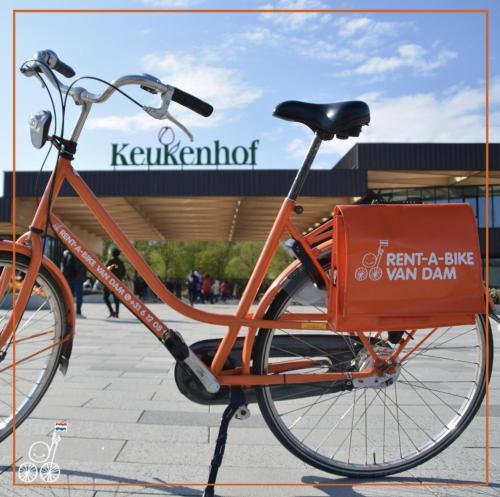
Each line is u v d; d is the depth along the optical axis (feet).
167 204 99.45
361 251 8.50
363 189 89.61
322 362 9.32
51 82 8.55
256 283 8.99
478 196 112.16
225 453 10.25
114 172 88.79
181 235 146.10
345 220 8.55
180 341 8.76
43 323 9.25
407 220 8.65
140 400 14.20
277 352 9.18
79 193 8.86
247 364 9.00
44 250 8.75
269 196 89.10
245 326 8.93
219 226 127.24
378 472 9.23
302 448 9.18
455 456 10.21
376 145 96.63
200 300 104.12
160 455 10.01
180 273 195.93
